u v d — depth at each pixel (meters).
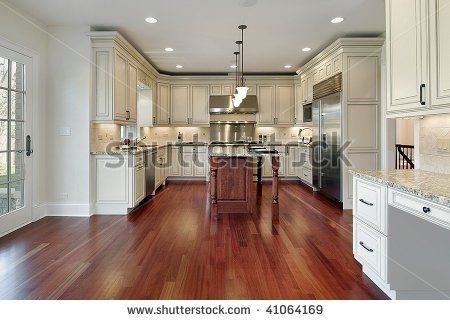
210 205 4.85
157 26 4.23
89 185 4.24
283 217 4.20
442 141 2.29
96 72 4.26
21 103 3.73
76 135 4.20
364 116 4.61
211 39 4.79
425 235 2.00
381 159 4.63
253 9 3.72
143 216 4.25
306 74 6.39
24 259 2.73
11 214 3.52
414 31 2.08
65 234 3.44
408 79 2.17
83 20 3.98
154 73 6.72
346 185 4.66
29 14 3.77
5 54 3.38
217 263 2.66
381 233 2.06
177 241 3.22
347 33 4.55
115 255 2.83
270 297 2.11
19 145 3.71
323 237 3.35
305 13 3.83
